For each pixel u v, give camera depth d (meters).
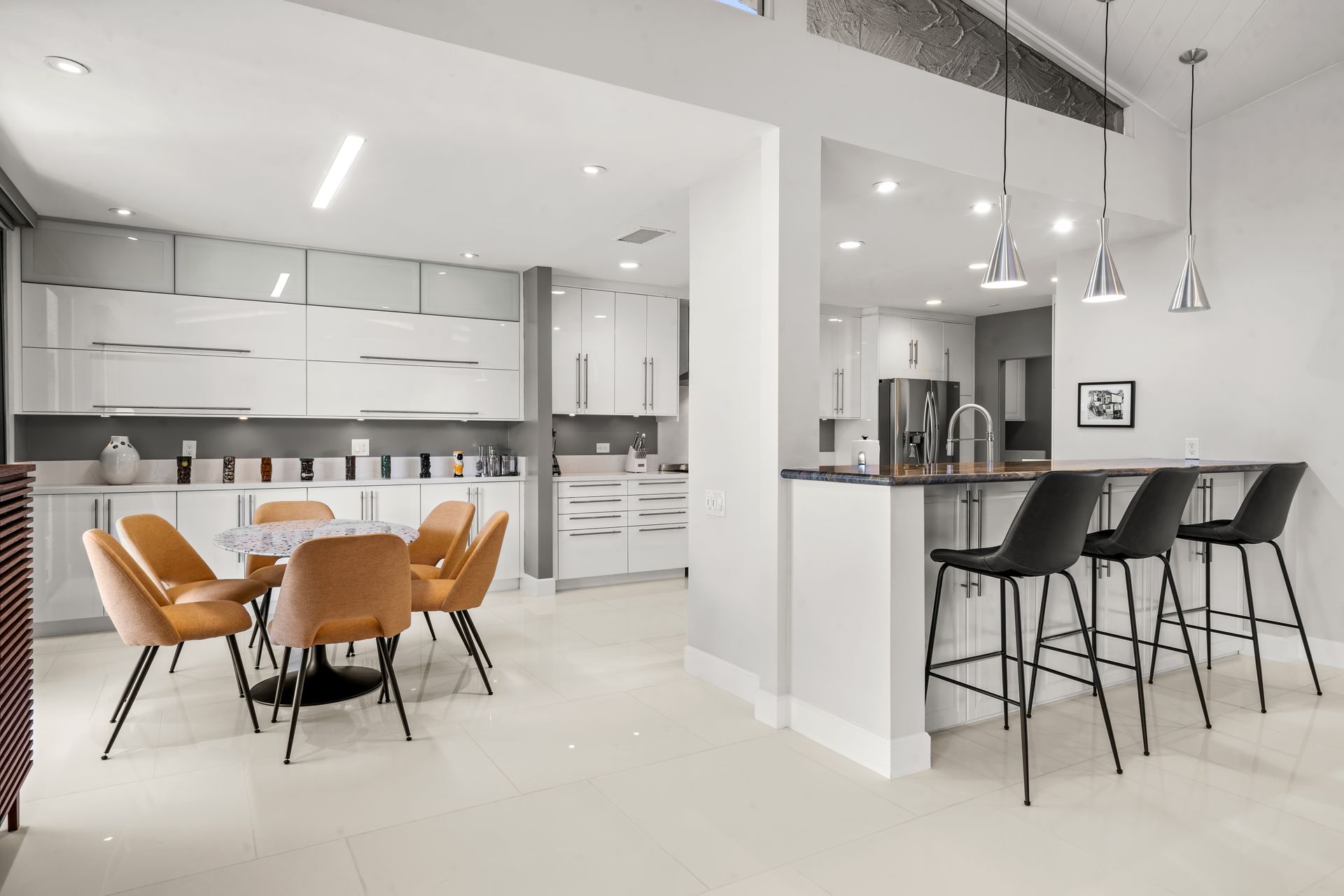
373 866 2.02
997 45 3.74
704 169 3.46
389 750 2.77
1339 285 3.83
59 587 4.15
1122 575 3.55
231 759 2.68
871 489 2.63
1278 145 4.05
